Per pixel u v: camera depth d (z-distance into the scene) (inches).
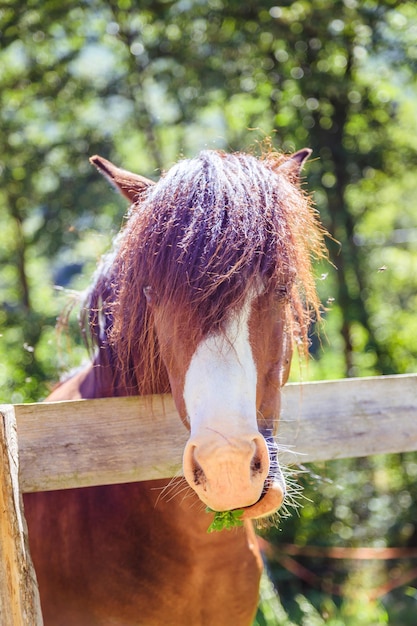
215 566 86.0
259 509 66.7
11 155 320.2
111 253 90.0
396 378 89.7
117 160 332.5
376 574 227.6
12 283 383.6
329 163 307.0
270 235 68.6
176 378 66.9
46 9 301.9
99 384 89.5
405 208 371.9
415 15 295.9
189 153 340.2
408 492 253.3
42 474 72.7
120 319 74.0
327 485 227.3
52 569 87.1
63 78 317.4
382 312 332.2
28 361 227.3
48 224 317.4
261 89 309.0
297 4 292.8
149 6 302.4
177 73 309.1
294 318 76.2
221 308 64.4
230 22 303.0
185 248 66.6
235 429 60.3
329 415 85.9
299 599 193.5
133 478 76.7
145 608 85.8
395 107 323.3
